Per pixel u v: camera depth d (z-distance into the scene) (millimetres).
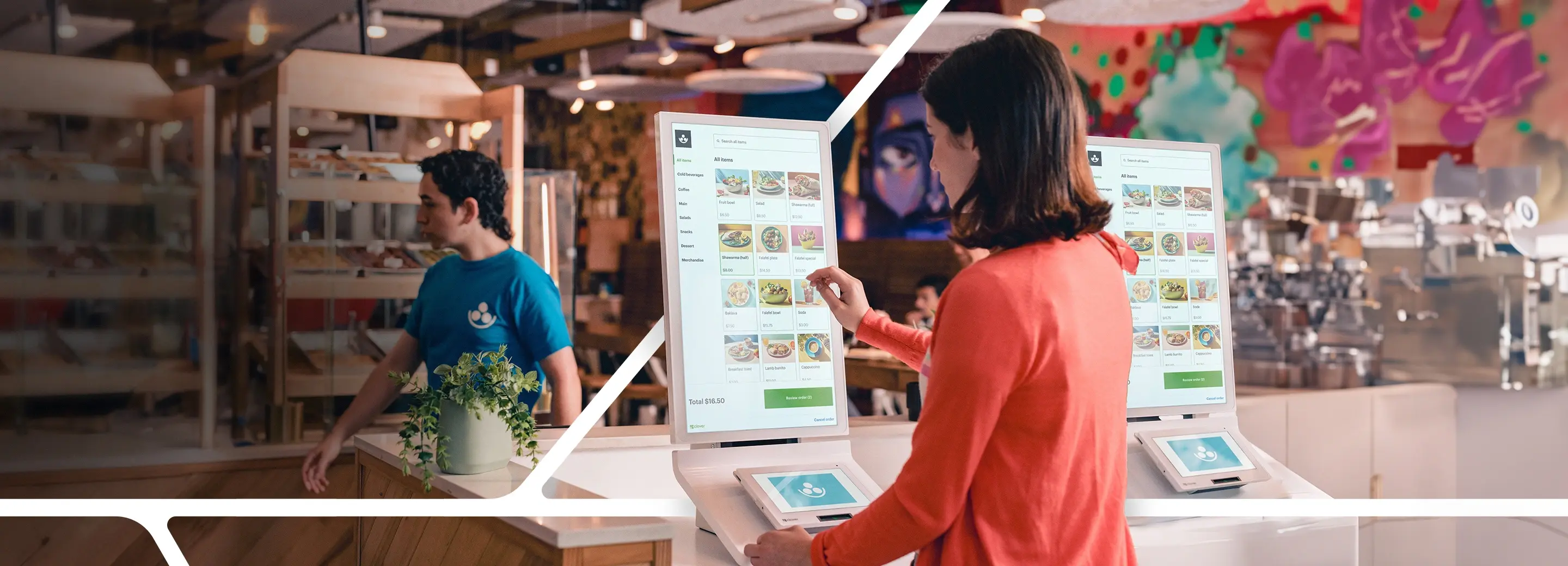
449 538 1560
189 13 2246
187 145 2268
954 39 2928
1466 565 2662
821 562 1129
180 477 2186
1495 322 2711
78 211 2227
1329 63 2924
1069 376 1026
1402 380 2785
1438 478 2748
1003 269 1042
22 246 2197
